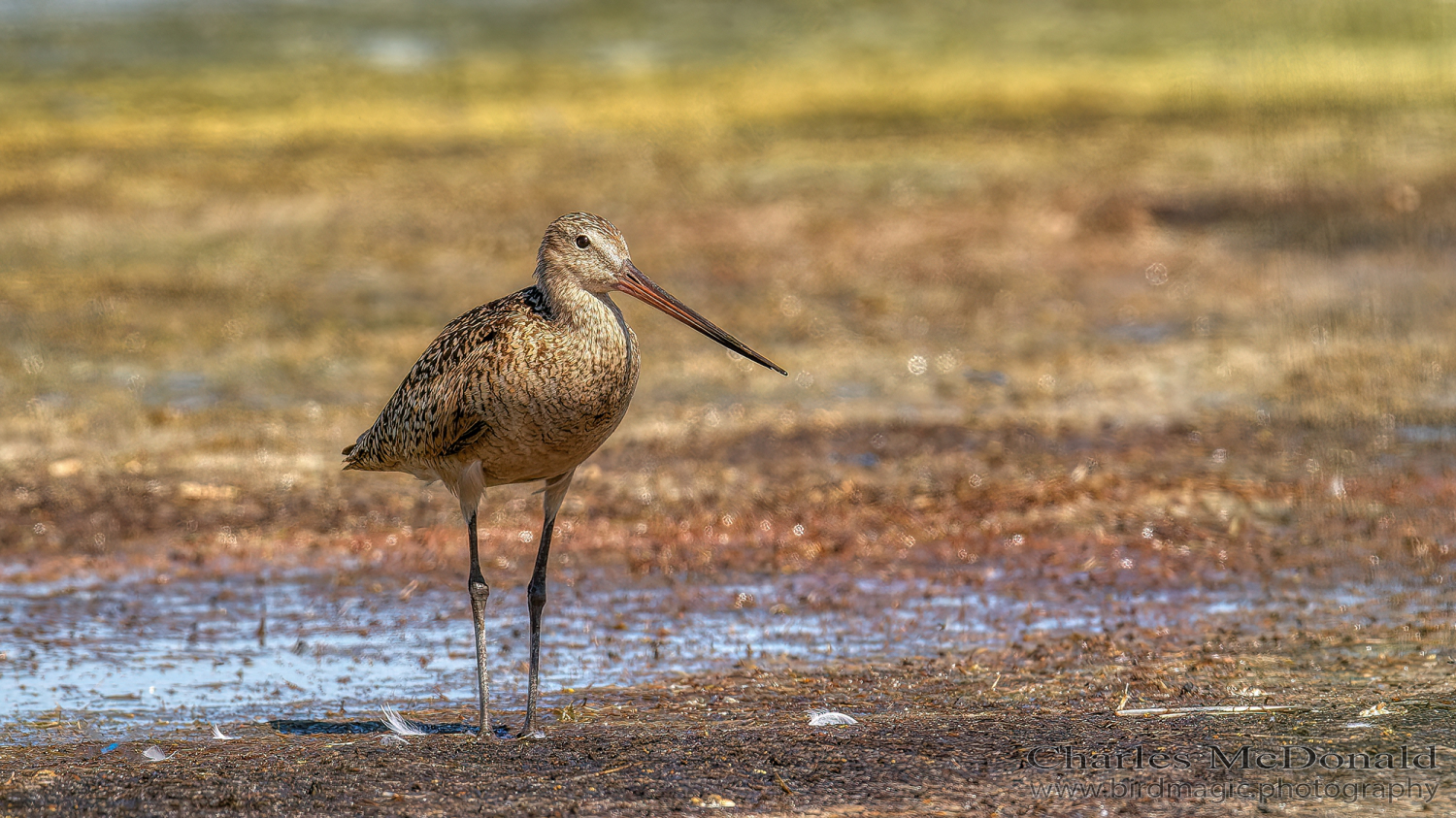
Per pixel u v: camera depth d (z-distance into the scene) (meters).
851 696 9.16
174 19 49.00
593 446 8.52
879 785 7.12
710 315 20.95
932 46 46.62
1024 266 23.53
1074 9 51.28
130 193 28.06
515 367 8.10
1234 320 20.48
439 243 24.97
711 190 28.94
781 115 36.88
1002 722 8.19
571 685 9.62
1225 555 12.16
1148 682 9.11
